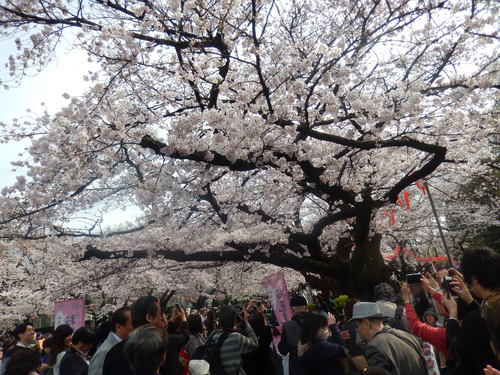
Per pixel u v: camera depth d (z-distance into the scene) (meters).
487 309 1.80
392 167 8.73
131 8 6.09
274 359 5.75
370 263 9.24
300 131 6.07
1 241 9.14
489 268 2.42
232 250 10.27
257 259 9.30
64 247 8.77
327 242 11.74
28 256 10.55
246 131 5.64
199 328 5.86
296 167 7.24
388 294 4.58
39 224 7.18
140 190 7.23
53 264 9.56
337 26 8.71
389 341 3.02
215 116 5.37
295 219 11.22
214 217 9.84
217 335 4.29
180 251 9.03
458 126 6.83
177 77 6.23
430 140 7.82
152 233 8.82
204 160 6.08
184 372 4.55
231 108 5.81
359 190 8.32
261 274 16.45
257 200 8.98
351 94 5.91
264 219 8.80
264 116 6.18
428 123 7.09
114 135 5.71
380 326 3.33
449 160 8.49
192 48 6.07
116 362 2.91
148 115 6.07
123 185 8.44
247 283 16.72
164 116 6.92
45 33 6.35
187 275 13.40
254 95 6.30
